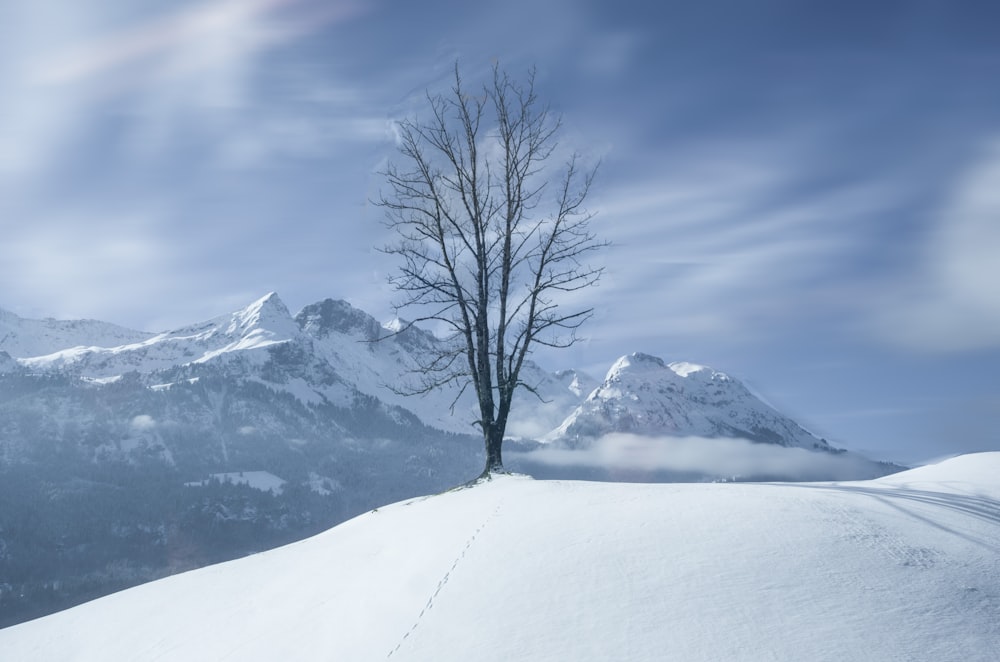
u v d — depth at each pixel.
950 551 9.59
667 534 10.23
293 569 13.10
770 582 8.82
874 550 9.52
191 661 10.66
